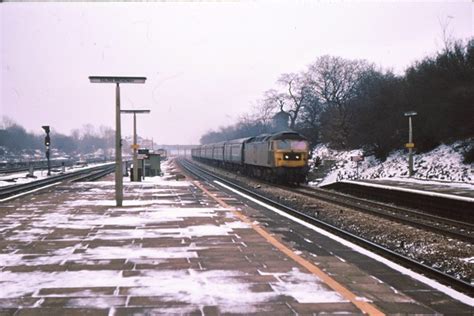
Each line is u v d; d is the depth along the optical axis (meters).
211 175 41.59
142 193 22.59
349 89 59.91
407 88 40.94
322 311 5.70
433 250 11.41
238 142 47.09
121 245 9.67
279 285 6.79
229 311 5.69
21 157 105.25
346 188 29.50
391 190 23.33
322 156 50.66
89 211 15.40
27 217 13.94
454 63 36.53
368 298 6.23
